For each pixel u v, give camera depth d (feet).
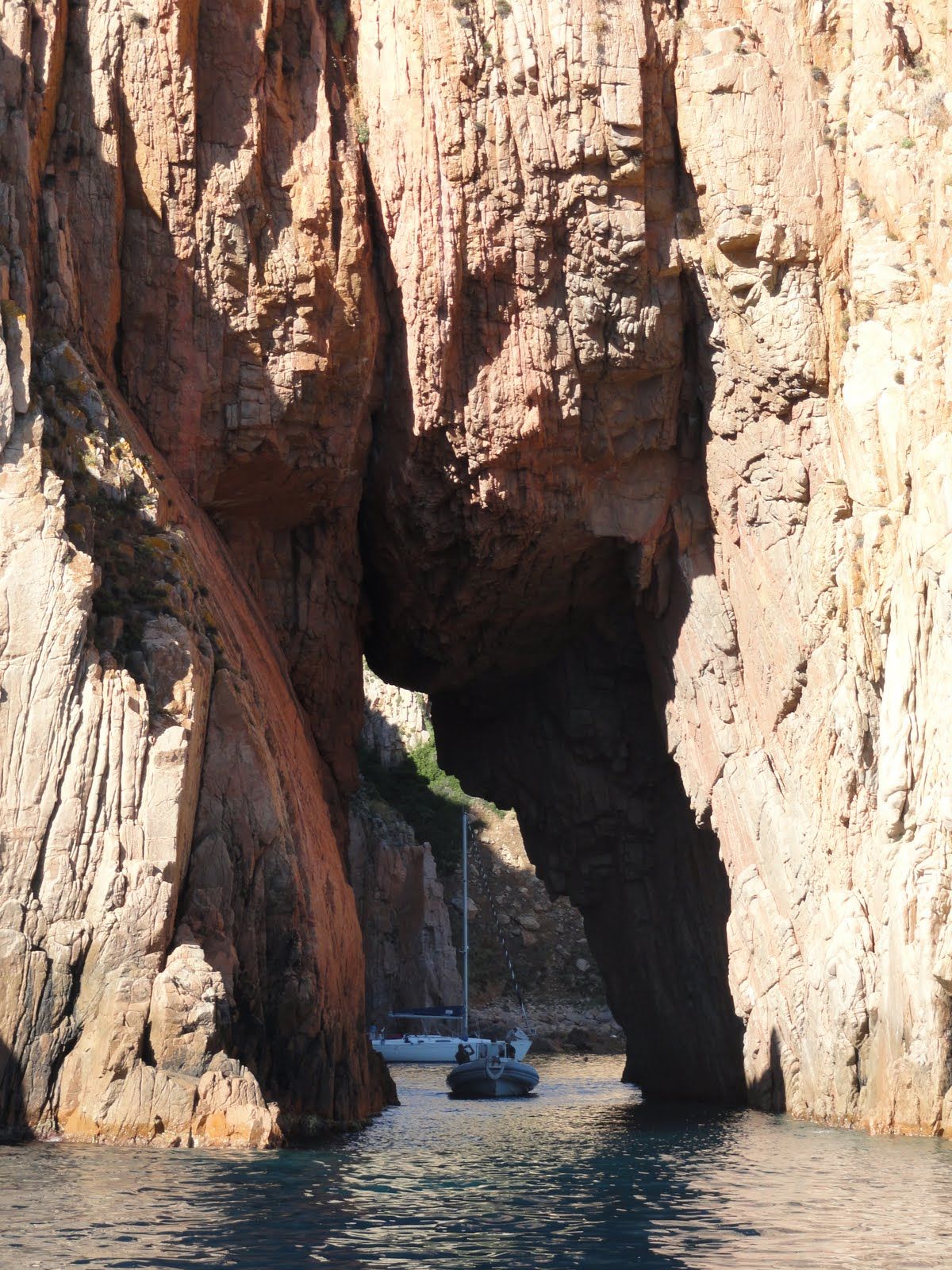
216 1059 78.33
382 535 116.78
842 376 104.53
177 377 100.99
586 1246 54.34
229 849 86.43
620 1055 246.06
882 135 103.76
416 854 269.03
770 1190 68.33
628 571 116.98
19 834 79.92
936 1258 52.21
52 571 82.69
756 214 105.70
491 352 108.58
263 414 102.83
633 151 107.04
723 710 113.50
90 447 89.92
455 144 106.11
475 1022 265.95
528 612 123.54
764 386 107.76
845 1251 53.52
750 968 109.19
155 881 79.82
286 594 111.75
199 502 102.73
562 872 136.56
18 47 94.22
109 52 99.91
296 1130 86.12
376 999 253.85
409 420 108.47
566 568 118.32
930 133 101.04
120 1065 77.15
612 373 110.52
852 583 100.58
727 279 107.34
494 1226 58.44
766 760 109.81
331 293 104.53
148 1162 71.00
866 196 104.58
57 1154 72.49
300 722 107.34
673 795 128.06
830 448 105.81
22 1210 58.85
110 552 87.97
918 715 91.15
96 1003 78.28
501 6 106.73
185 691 84.79
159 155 100.58
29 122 94.38
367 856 260.42
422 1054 216.13
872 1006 95.35
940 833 87.92
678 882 128.47
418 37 107.45
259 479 106.32
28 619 82.12
